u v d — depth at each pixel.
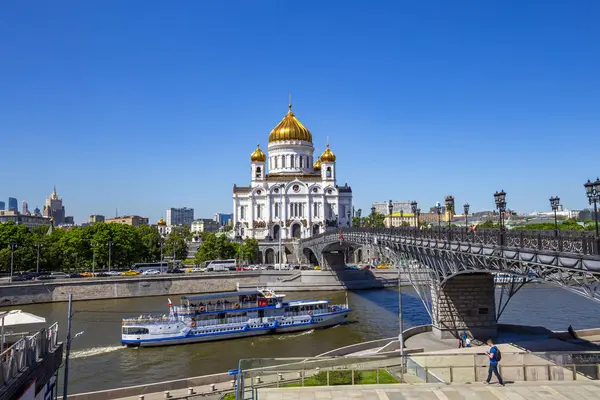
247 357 60.34
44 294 100.56
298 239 165.75
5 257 110.44
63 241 125.62
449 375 29.95
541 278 33.91
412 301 99.44
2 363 20.69
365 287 121.12
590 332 57.47
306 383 29.59
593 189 28.42
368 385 29.09
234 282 119.50
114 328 75.12
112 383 49.88
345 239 98.38
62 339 68.19
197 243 199.88
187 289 114.44
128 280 108.56
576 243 29.89
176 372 53.94
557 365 29.92
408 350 49.69
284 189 176.25
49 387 27.53
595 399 26.17
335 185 182.12
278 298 75.56
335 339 69.06
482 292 57.41
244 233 178.25
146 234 155.88
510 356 30.23
